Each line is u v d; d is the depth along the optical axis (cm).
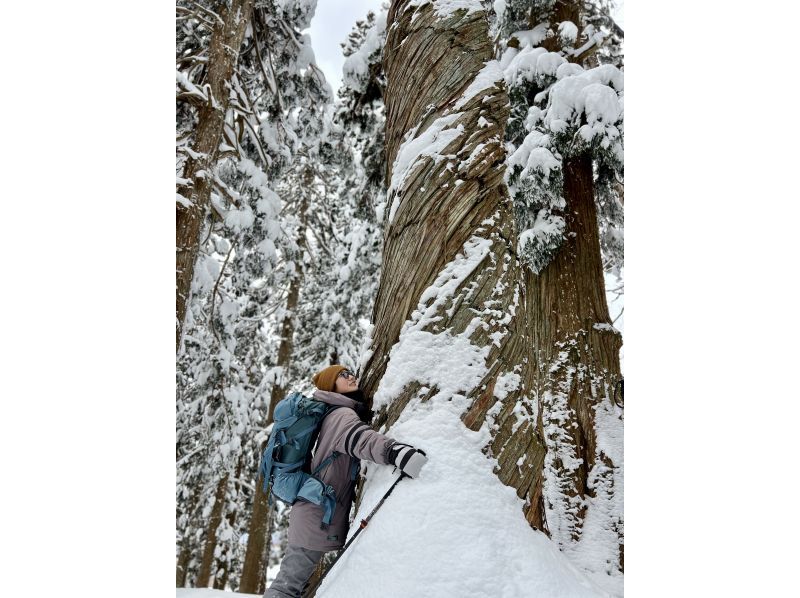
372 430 240
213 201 820
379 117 824
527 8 668
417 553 205
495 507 221
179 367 844
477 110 286
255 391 1432
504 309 260
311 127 973
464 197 270
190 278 662
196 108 747
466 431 236
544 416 536
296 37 893
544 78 624
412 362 249
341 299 1305
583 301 579
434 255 265
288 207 1552
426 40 309
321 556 258
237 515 1552
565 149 585
